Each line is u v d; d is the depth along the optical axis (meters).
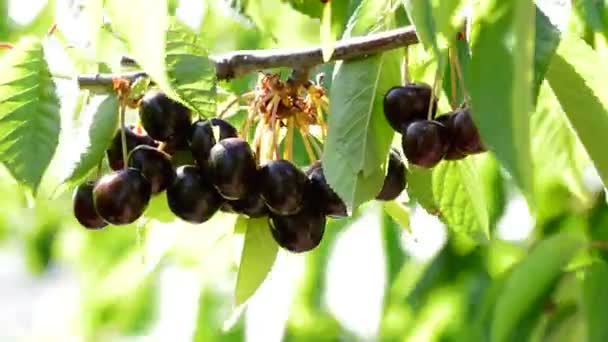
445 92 0.93
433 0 0.81
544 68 0.82
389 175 0.91
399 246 1.25
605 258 1.03
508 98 0.76
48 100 0.85
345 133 0.89
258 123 0.96
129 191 0.88
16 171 0.84
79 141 0.88
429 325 1.30
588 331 1.01
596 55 0.88
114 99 0.89
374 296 1.25
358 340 1.35
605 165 0.89
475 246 1.29
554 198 1.22
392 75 0.90
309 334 1.36
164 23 0.81
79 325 1.56
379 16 0.92
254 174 0.89
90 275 1.52
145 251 0.97
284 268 1.12
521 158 0.71
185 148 0.92
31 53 0.86
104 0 0.83
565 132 1.01
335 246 1.26
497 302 1.05
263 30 0.94
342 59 0.90
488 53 0.78
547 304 1.05
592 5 0.96
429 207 0.94
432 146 0.87
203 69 0.87
